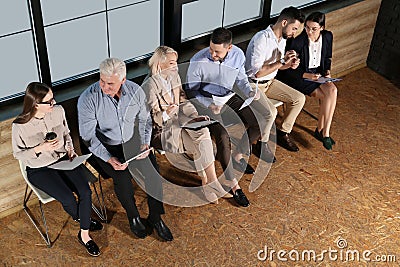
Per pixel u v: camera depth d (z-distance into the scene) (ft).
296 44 13.10
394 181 13.05
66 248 11.19
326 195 12.59
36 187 10.61
